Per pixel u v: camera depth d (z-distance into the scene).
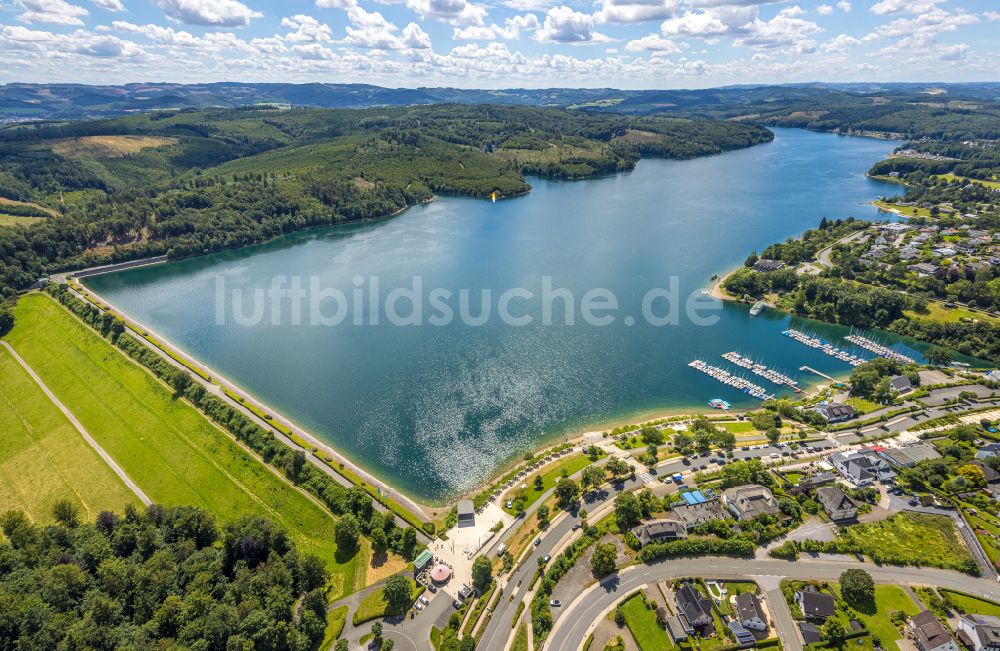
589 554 141.62
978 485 158.50
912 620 119.56
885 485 162.50
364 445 196.88
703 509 152.62
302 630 124.12
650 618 124.00
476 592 133.88
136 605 122.69
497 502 164.88
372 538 151.88
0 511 173.75
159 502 172.12
